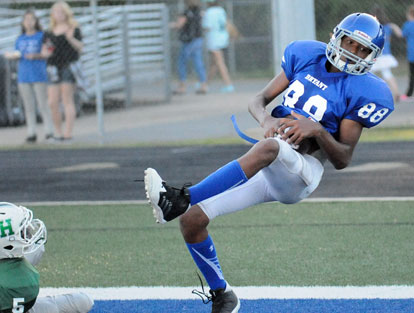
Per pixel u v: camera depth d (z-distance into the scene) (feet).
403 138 94.63
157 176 33.09
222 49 147.95
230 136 101.04
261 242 52.90
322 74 37.86
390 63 121.80
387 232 54.44
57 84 98.58
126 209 64.23
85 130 110.73
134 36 145.69
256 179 37.19
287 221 58.39
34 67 98.12
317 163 37.37
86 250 52.29
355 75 37.45
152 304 41.65
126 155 90.43
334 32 37.37
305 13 88.02
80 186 74.23
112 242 54.13
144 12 146.82
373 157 83.66
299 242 52.65
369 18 36.83
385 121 106.32
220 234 55.21
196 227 36.60
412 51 122.42
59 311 37.52
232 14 168.86
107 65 139.33
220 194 36.91
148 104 137.69
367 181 71.87
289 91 38.52
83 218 61.52
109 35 138.72
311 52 38.86
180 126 110.52
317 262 48.08
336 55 37.11
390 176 73.61
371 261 48.03
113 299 42.50
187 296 42.83
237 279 45.32
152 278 46.03
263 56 169.37
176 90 148.46
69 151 94.53
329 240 52.90
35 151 95.40
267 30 169.17
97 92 99.66
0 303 33.71
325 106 37.24
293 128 35.73
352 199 64.85
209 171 78.79
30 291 34.50
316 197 66.28
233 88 147.23
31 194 71.36
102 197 69.26
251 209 62.54
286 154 34.65
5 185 75.66
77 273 47.32
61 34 97.14
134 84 148.66
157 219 33.91
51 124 101.19
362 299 41.42
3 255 34.06
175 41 165.37
